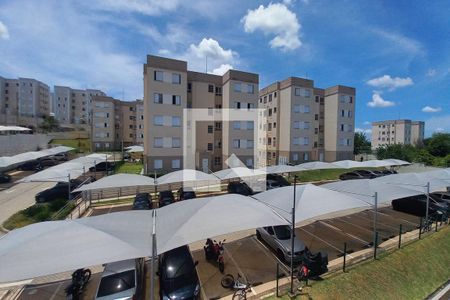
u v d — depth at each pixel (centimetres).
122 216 885
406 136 9925
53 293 937
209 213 902
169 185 2608
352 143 5097
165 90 3331
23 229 756
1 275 558
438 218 1616
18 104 9281
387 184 1466
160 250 690
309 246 1287
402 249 1240
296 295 887
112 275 856
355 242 1334
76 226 751
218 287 952
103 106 6588
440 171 1970
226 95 3803
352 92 5047
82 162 2625
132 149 4681
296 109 4525
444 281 1106
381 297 947
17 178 3189
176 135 3409
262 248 1273
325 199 1125
